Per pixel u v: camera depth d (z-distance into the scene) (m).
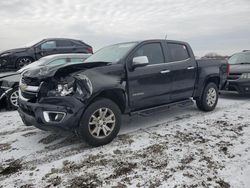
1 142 4.36
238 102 7.43
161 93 4.93
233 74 7.62
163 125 5.11
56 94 3.67
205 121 5.34
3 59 10.62
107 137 4.06
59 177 3.12
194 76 5.65
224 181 2.94
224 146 3.94
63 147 4.07
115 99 4.30
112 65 4.17
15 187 2.92
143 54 4.74
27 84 4.04
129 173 3.17
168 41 5.29
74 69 3.80
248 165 3.31
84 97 3.69
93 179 3.05
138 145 4.05
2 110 7.04
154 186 2.87
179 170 3.21
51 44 11.76
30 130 5.00
